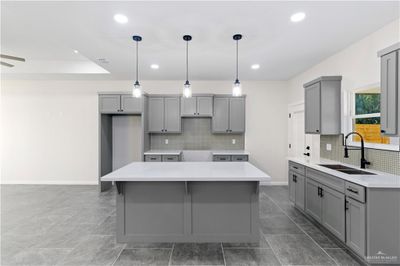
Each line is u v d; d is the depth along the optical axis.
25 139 5.06
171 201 2.41
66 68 4.46
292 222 3.03
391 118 1.98
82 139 5.07
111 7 2.08
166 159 4.51
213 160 4.55
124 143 5.12
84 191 4.51
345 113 3.07
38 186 4.89
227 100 4.81
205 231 2.41
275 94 5.06
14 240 2.53
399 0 1.98
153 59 3.54
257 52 3.25
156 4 2.03
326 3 2.03
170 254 2.26
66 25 2.43
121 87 5.02
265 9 2.11
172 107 4.79
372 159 2.62
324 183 2.61
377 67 2.56
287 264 2.10
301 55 3.37
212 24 2.40
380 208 1.94
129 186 2.41
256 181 2.35
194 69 4.12
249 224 2.41
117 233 2.42
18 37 3.16
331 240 2.53
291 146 4.85
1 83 5.03
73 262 2.12
